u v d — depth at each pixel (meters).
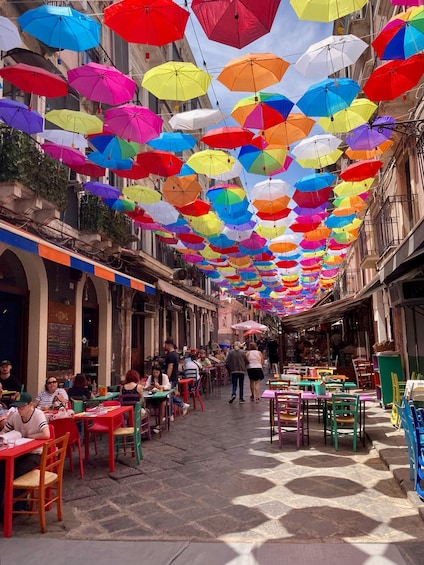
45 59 8.78
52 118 6.49
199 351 20.28
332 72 5.58
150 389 10.18
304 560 3.65
